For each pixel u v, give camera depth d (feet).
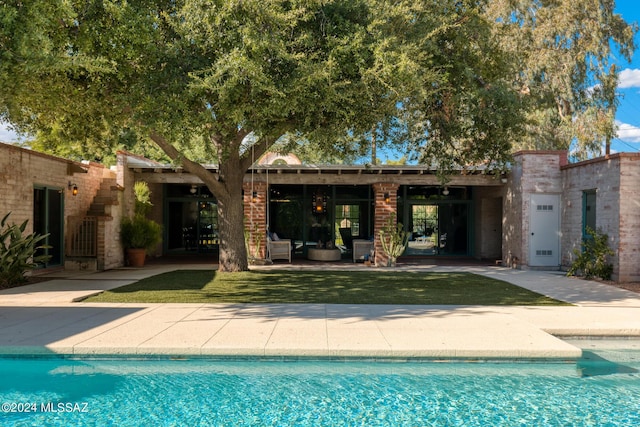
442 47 37.55
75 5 24.66
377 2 30.27
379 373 18.51
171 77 27.61
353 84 28.84
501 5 83.87
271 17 26.53
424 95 30.50
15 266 35.73
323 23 29.94
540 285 38.52
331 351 19.11
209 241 67.05
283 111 28.30
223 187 43.19
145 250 52.21
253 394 16.65
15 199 39.22
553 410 15.60
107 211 47.98
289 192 63.98
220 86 25.48
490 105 37.96
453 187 65.98
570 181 49.60
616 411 15.53
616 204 41.50
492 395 16.72
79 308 27.48
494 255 63.16
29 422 14.60
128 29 25.16
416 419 14.90
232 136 34.65
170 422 14.65
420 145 43.57
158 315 25.49
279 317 25.09
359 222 64.03
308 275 43.42
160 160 85.66
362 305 28.78
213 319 24.53
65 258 46.83
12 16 20.88
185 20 27.76
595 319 25.04
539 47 82.69
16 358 19.33
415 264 55.83
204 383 17.56
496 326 23.16
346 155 40.93
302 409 15.60
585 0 80.28
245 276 41.65
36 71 22.49
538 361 19.43
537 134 81.46
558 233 51.42
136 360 19.30
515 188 52.85
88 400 16.21
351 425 14.47
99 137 38.19
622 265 40.63
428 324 23.52
